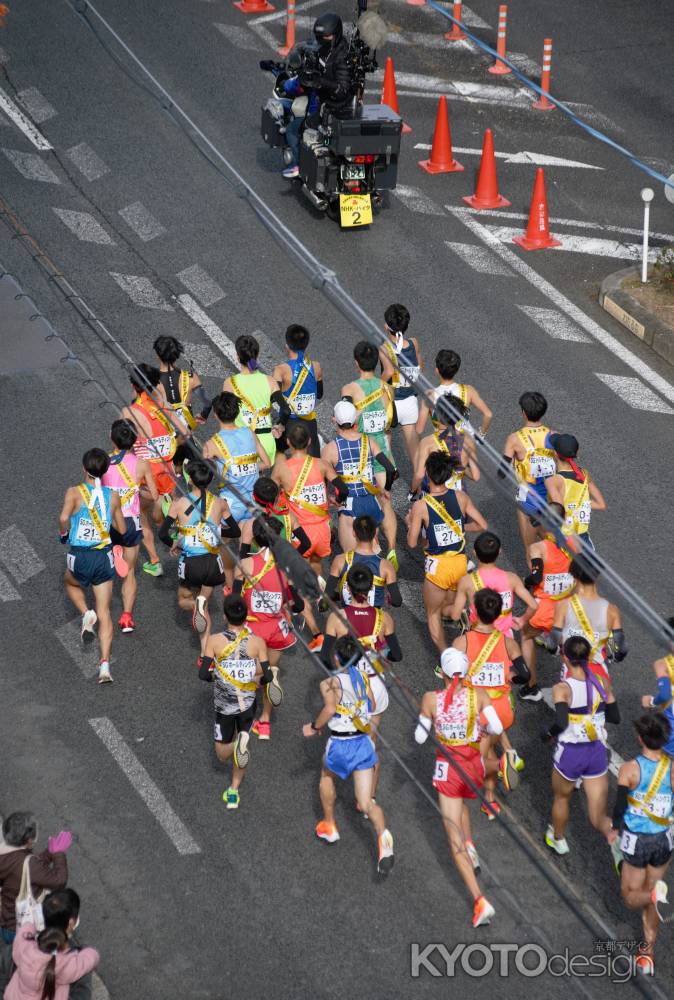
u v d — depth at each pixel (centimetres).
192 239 6575
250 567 3753
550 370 5684
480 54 8525
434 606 4047
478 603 3431
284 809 3700
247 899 3425
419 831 3619
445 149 7225
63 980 2858
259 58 8294
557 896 3416
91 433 5281
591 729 3291
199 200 6900
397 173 7131
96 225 6650
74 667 4219
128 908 3403
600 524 4781
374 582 3722
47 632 4359
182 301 6103
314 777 3809
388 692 3697
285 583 3772
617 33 8900
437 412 4272
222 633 3550
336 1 9106
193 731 3975
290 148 6769
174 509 4025
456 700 3231
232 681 3541
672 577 4528
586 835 3594
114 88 7888
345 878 3484
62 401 5462
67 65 8119
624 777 3111
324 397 5466
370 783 3384
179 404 4478
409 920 3366
